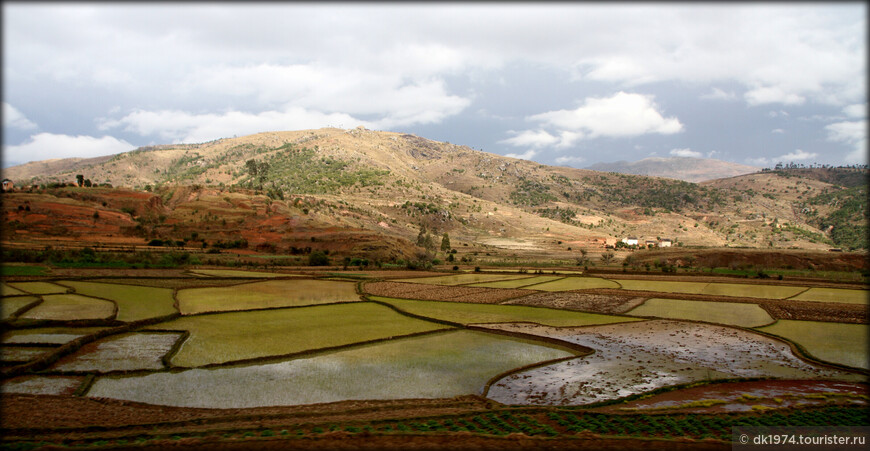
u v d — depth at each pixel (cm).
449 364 3127
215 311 4681
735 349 3669
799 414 2347
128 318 4150
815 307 5538
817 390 2792
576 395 2638
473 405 2430
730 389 2794
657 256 13850
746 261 12388
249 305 5097
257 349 3366
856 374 3103
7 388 2570
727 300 6031
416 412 2305
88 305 4628
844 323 4647
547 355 3419
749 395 2673
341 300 5578
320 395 2536
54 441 1916
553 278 8800
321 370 2953
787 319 4847
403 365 3083
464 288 7050
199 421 2158
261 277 7488
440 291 6650
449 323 4372
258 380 2755
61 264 7525
